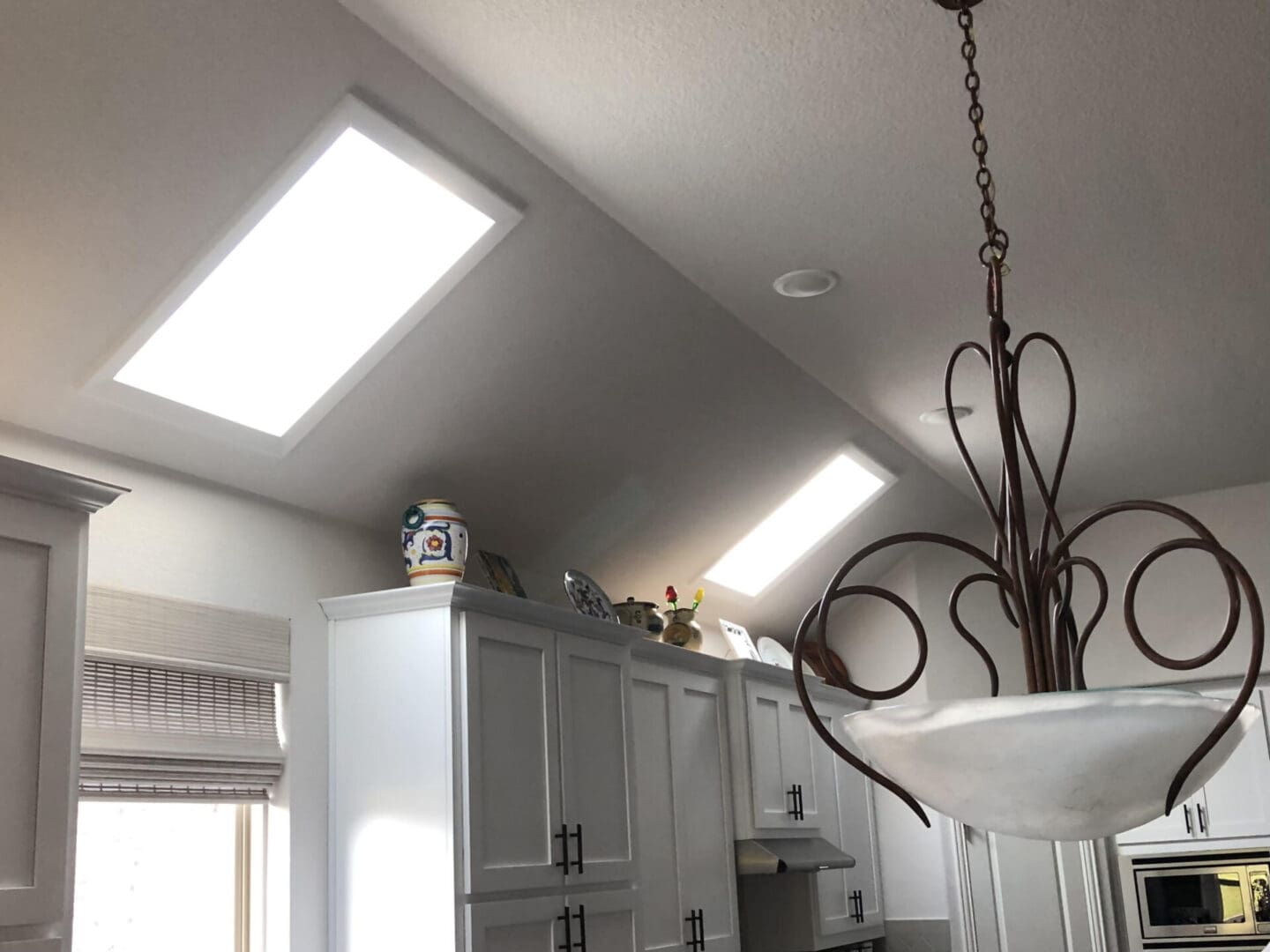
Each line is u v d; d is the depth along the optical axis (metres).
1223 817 5.75
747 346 4.12
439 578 3.50
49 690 2.17
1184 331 4.17
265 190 2.69
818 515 5.79
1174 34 2.56
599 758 3.89
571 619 3.83
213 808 3.22
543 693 3.68
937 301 3.87
